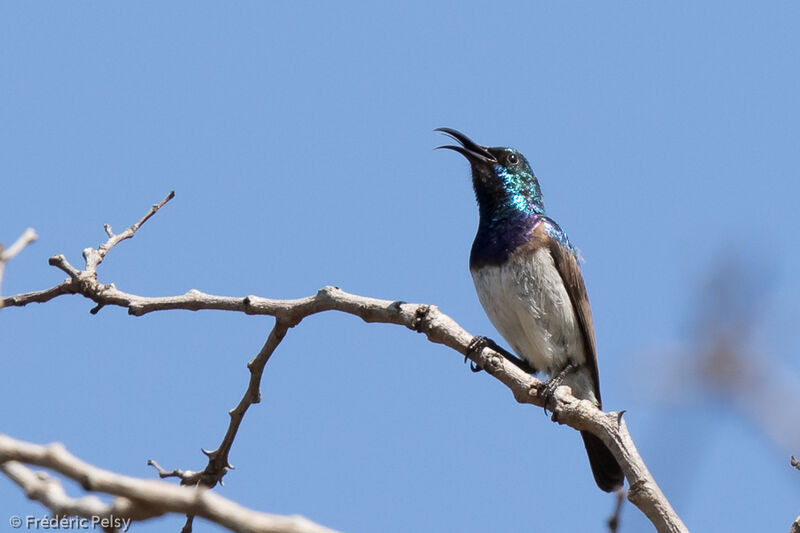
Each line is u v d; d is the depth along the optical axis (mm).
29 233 6188
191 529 10320
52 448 4168
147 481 4055
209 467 11469
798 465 5926
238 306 11320
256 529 3791
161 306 11391
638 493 8922
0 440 4176
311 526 3799
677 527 8664
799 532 7723
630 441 9539
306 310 11188
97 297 11477
